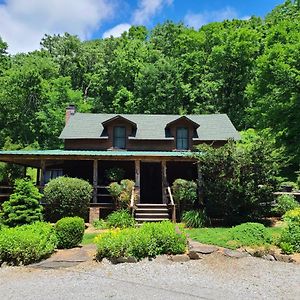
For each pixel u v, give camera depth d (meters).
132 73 48.06
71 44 56.78
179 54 51.00
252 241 12.24
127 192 17.97
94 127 26.17
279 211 17.83
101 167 23.61
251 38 43.06
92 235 14.42
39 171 26.97
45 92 45.88
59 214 17.05
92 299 8.07
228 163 16.47
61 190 16.97
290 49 28.53
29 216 14.00
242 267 10.58
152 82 44.34
